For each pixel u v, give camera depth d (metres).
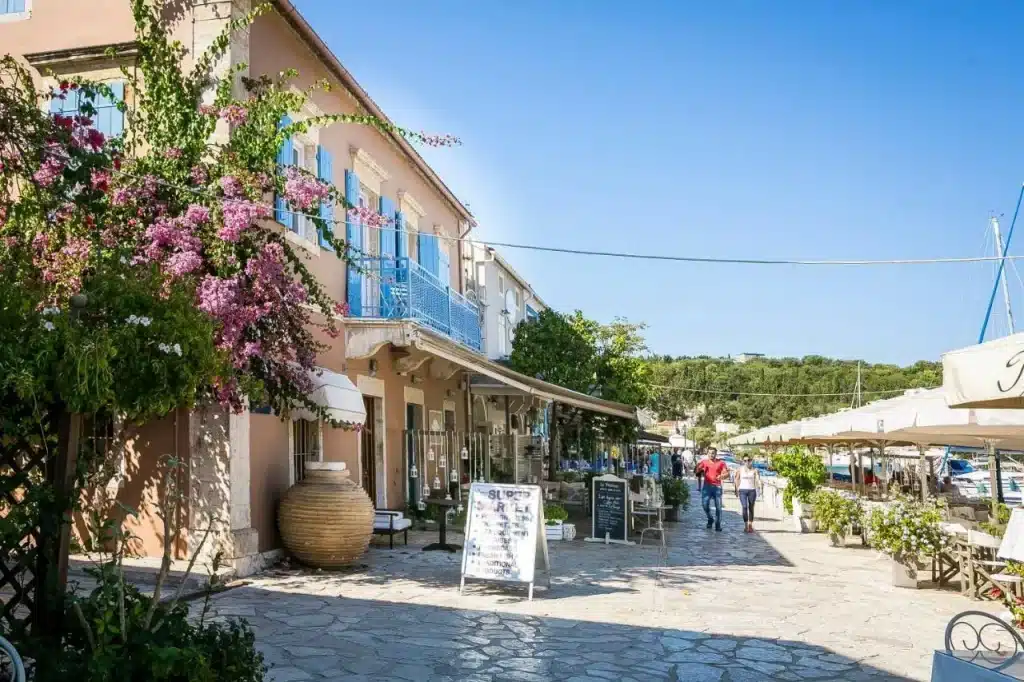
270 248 10.26
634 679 6.62
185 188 9.88
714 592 10.59
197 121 10.64
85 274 8.86
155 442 10.58
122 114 11.55
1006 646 7.80
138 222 9.86
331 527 11.09
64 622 4.96
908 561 11.23
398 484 17.08
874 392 75.38
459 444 22.00
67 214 9.24
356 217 10.96
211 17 11.33
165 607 5.04
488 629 8.20
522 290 31.62
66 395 5.08
